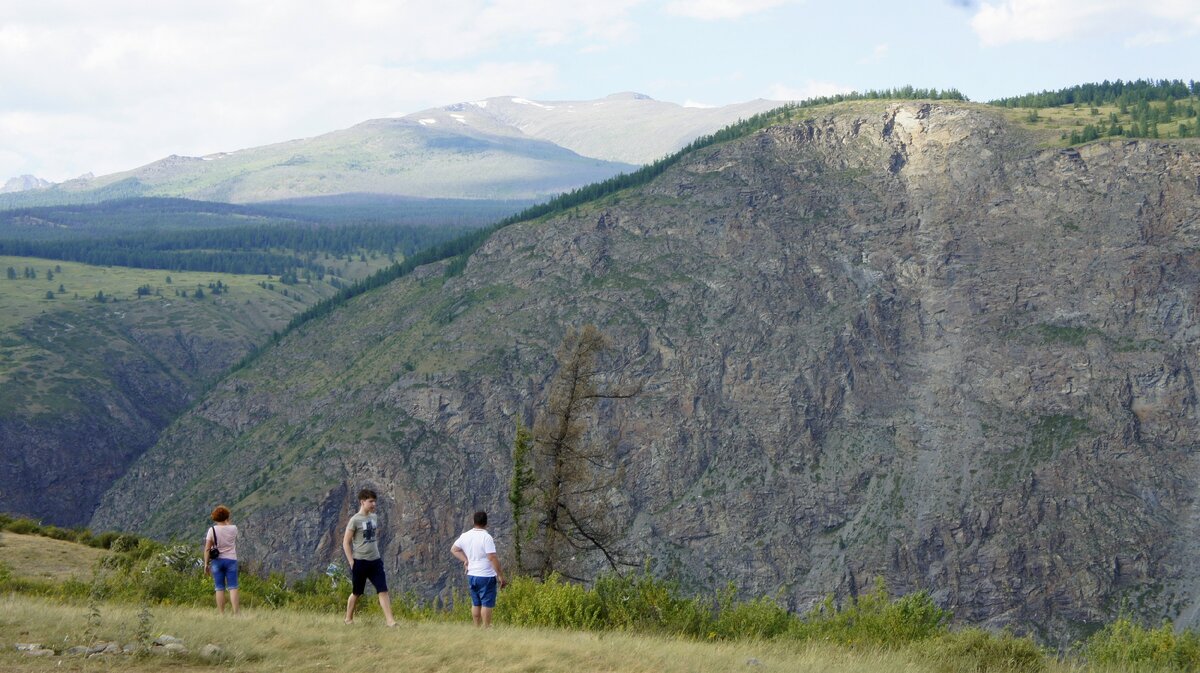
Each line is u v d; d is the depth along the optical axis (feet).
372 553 77.71
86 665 56.90
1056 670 81.15
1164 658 86.02
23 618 70.85
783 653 78.79
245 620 76.59
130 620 71.67
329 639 68.59
